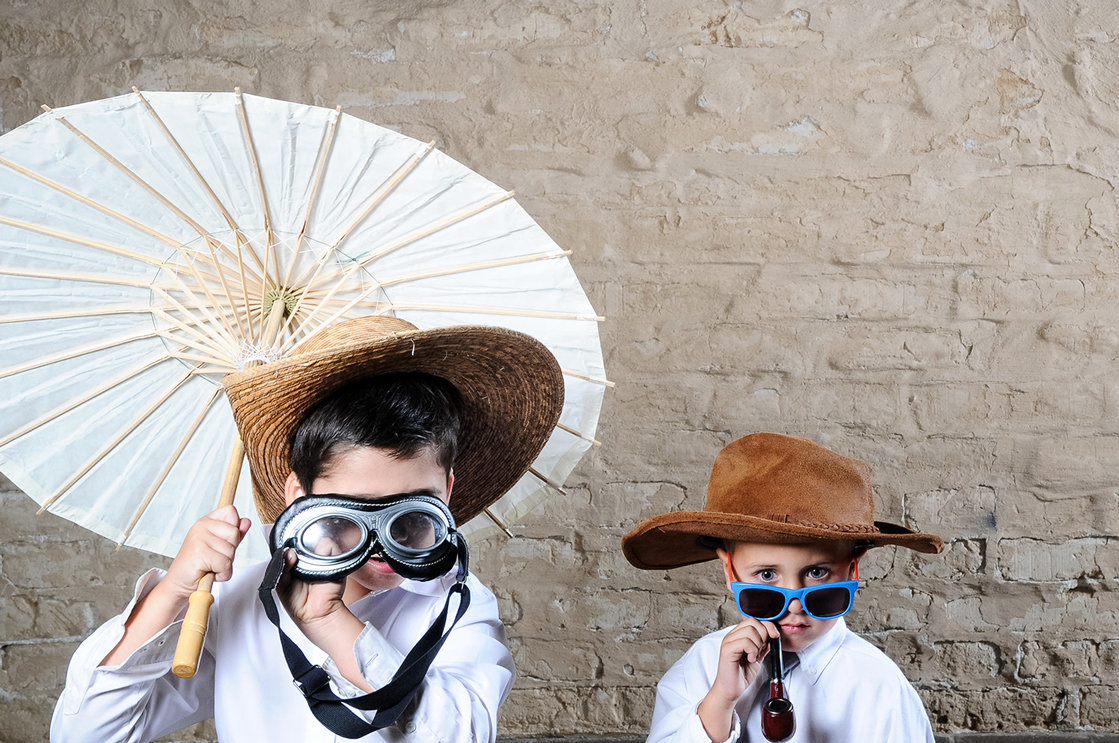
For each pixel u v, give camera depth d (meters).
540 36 2.48
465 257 1.35
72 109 1.20
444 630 1.26
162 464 1.31
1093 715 2.52
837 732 1.49
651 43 2.49
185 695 1.25
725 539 1.51
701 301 2.48
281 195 1.28
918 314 2.50
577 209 2.46
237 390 1.07
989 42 2.52
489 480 1.31
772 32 2.51
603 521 2.48
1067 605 2.52
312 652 1.15
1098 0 2.51
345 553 1.01
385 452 1.04
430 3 2.47
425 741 1.09
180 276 1.29
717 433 2.49
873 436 2.50
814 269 2.49
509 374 1.18
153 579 1.18
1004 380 2.50
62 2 2.40
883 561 2.50
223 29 2.43
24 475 1.27
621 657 2.50
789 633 1.41
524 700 2.50
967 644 2.51
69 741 1.12
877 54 2.51
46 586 2.40
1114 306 2.51
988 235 2.50
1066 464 2.50
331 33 2.45
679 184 2.48
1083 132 2.51
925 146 2.50
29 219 1.24
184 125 1.22
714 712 1.37
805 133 2.50
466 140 2.46
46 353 1.27
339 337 1.15
